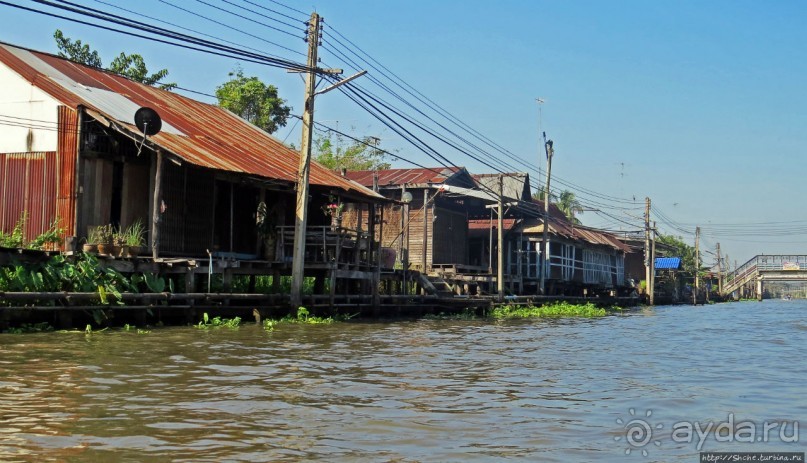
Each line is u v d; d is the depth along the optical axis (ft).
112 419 26.58
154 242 66.23
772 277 320.91
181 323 67.05
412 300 104.42
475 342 62.13
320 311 82.69
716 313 154.51
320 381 36.42
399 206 135.95
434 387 35.91
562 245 174.60
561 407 31.60
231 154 82.48
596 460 23.24
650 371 44.65
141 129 67.00
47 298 53.57
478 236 158.20
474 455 23.32
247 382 35.29
